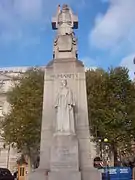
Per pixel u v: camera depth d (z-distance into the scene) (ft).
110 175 76.28
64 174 43.83
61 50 54.60
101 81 98.32
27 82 104.83
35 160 103.86
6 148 168.14
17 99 101.81
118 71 100.42
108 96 97.30
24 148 103.96
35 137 96.53
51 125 49.14
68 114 47.44
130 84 100.27
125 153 106.93
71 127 47.03
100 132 93.56
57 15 57.82
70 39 55.16
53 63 52.49
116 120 92.48
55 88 50.88
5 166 165.07
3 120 108.47
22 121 96.58
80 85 51.06
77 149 45.39
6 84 184.55
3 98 178.50
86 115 49.44
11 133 99.40
